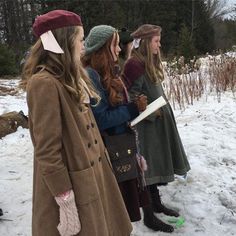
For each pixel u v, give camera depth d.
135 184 3.27
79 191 2.45
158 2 37.94
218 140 6.09
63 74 2.42
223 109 7.94
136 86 3.83
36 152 2.35
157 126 4.01
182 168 4.13
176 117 7.57
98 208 2.52
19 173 5.52
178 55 17.27
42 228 2.49
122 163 3.12
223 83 9.55
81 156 2.46
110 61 3.12
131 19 38.50
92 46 3.10
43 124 2.32
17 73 17.67
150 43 3.87
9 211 4.45
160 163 4.01
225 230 4.04
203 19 36.56
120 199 2.83
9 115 7.57
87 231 2.47
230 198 4.57
